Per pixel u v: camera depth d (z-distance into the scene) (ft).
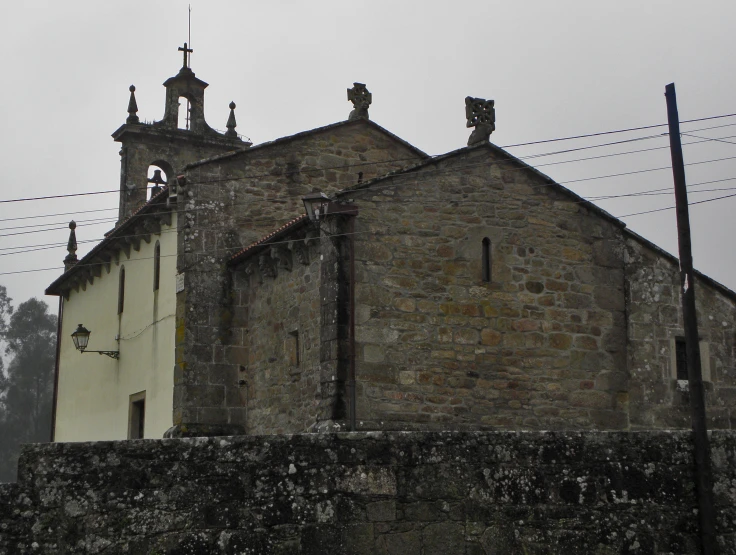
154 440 28.25
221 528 28.14
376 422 59.11
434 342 61.87
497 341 63.52
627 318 67.62
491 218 65.00
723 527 31.32
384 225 62.13
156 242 82.02
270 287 70.95
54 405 107.55
